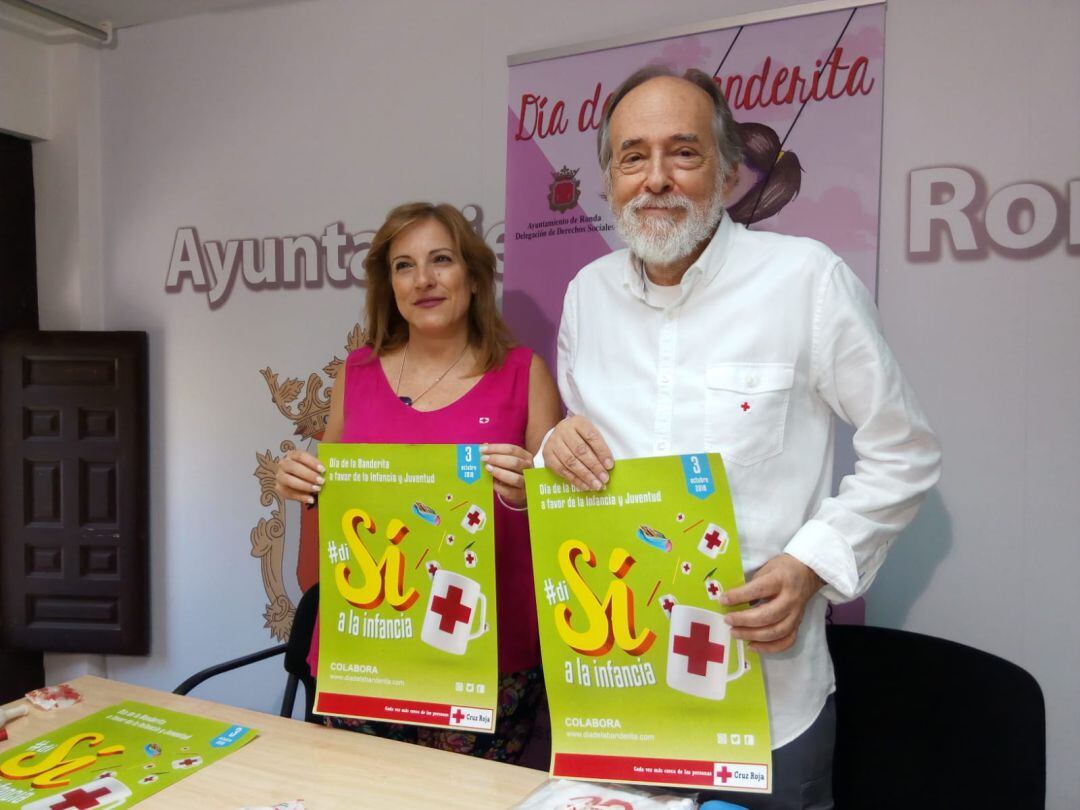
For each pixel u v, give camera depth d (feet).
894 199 5.82
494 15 7.06
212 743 4.25
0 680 8.87
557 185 6.81
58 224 8.93
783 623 3.42
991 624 5.71
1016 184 5.50
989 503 5.68
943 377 5.77
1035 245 5.47
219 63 8.28
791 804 3.78
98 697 4.89
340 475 4.25
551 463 3.68
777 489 3.82
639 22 6.53
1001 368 5.61
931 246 5.74
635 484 3.59
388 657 4.19
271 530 8.32
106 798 3.67
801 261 3.80
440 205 5.64
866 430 3.71
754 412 3.78
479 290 5.69
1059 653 5.54
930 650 4.56
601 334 4.35
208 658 8.65
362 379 5.85
